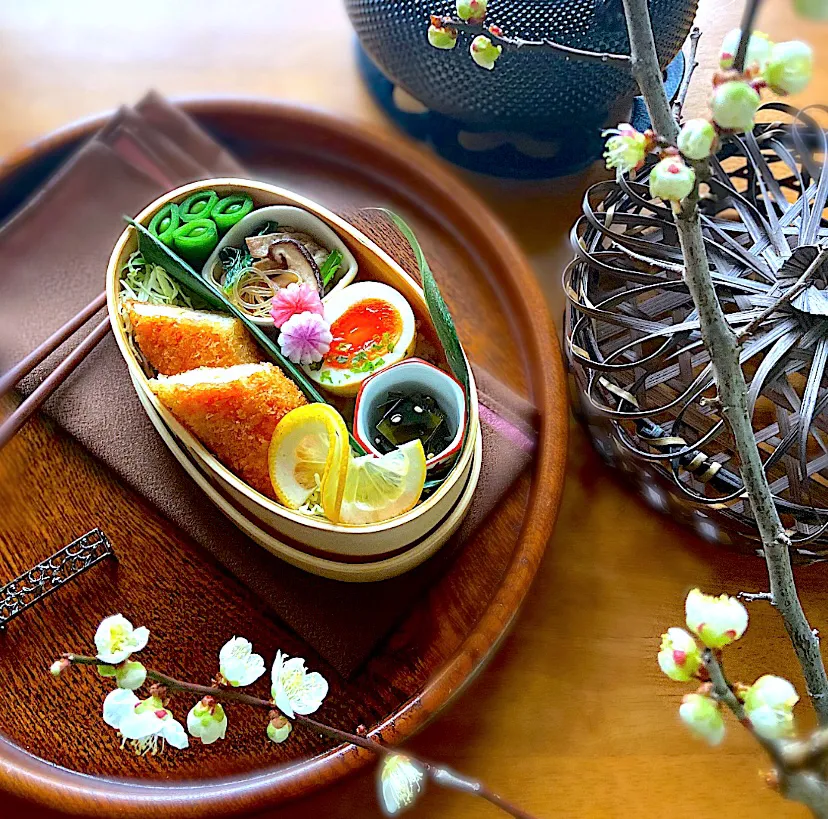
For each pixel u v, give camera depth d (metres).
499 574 0.49
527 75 0.50
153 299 0.50
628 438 0.47
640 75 0.33
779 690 0.33
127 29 0.64
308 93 0.62
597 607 0.50
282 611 0.48
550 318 0.54
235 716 0.47
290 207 0.51
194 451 0.46
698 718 0.33
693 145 0.31
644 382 0.47
